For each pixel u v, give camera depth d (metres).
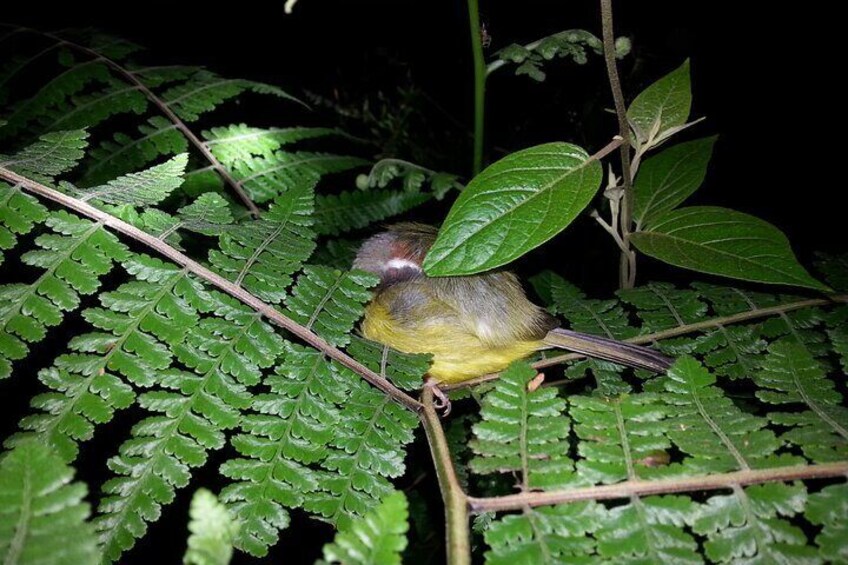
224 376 2.45
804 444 2.09
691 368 2.36
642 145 3.23
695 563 1.81
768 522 1.88
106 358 2.35
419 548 3.80
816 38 6.21
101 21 6.90
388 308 3.80
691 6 6.20
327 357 2.68
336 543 1.60
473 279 3.79
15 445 2.12
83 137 2.99
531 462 2.05
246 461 2.32
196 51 7.13
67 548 1.50
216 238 4.01
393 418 2.56
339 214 4.66
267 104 6.65
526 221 2.67
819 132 6.18
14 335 2.33
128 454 2.22
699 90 6.38
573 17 6.23
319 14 7.02
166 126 4.26
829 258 3.67
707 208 3.15
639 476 1.99
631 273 3.74
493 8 6.22
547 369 3.90
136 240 2.71
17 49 4.45
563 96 6.30
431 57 6.83
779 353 2.51
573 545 1.84
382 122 6.86
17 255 3.67
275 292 2.76
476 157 4.54
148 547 3.53
